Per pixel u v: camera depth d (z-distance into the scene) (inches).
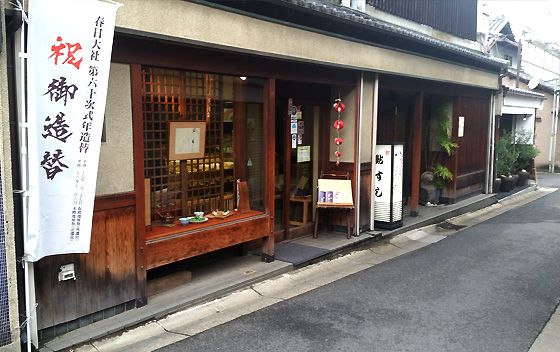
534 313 224.2
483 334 201.3
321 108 357.4
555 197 598.2
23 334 171.8
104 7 168.9
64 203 173.0
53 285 183.2
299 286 259.1
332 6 335.9
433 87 433.7
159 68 217.2
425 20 481.7
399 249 342.3
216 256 286.8
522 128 729.0
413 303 235.9
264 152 277.1
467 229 412.5
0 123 153.4
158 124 239.5
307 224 356.2
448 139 485.1
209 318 215.5
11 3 157.2
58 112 166.6
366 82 347.9
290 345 191.0
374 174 366.9
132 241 208.5
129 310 210.8
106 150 194.5
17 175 168.1
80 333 189.3
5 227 158.1
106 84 174.4
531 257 319.3
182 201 257.6
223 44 231.0
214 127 269.9
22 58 157.1
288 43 268.7
